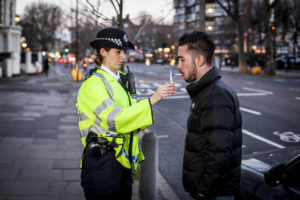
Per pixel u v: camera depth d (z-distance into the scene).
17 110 10.38
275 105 11.87
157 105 12.02
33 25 46.94
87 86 2.06
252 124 8.72
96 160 2.06
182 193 4.39
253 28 43.53
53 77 29.03
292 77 26.11
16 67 28.09
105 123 1.92
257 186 2.62
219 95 1.83
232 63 39.72
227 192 1.96
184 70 1.97
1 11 27.39
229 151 1.79
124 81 2.32
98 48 2.15
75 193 3.94
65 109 11.03
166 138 7.32
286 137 7.38
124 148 2.12
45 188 4.07
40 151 5.78
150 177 3.40
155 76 29.94
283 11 36.56
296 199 2.24
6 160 5.17
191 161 1.98
